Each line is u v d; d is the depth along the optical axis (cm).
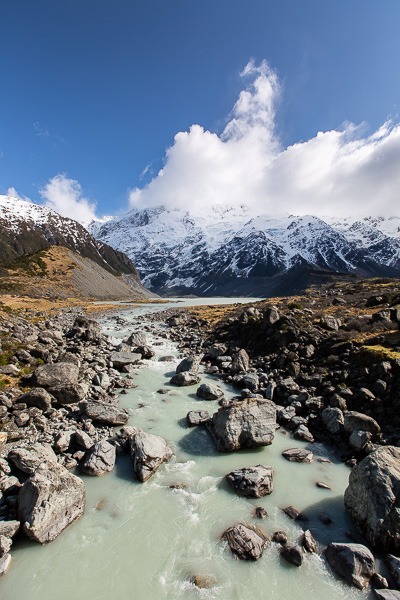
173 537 1334
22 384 2559
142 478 1664
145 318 9381
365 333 3291
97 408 2283
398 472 1349
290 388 2684
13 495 1433
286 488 1644
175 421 2369
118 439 2002
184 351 4688
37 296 15362
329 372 2745
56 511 1336
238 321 5150
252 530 1343
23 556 1223
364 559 1155
